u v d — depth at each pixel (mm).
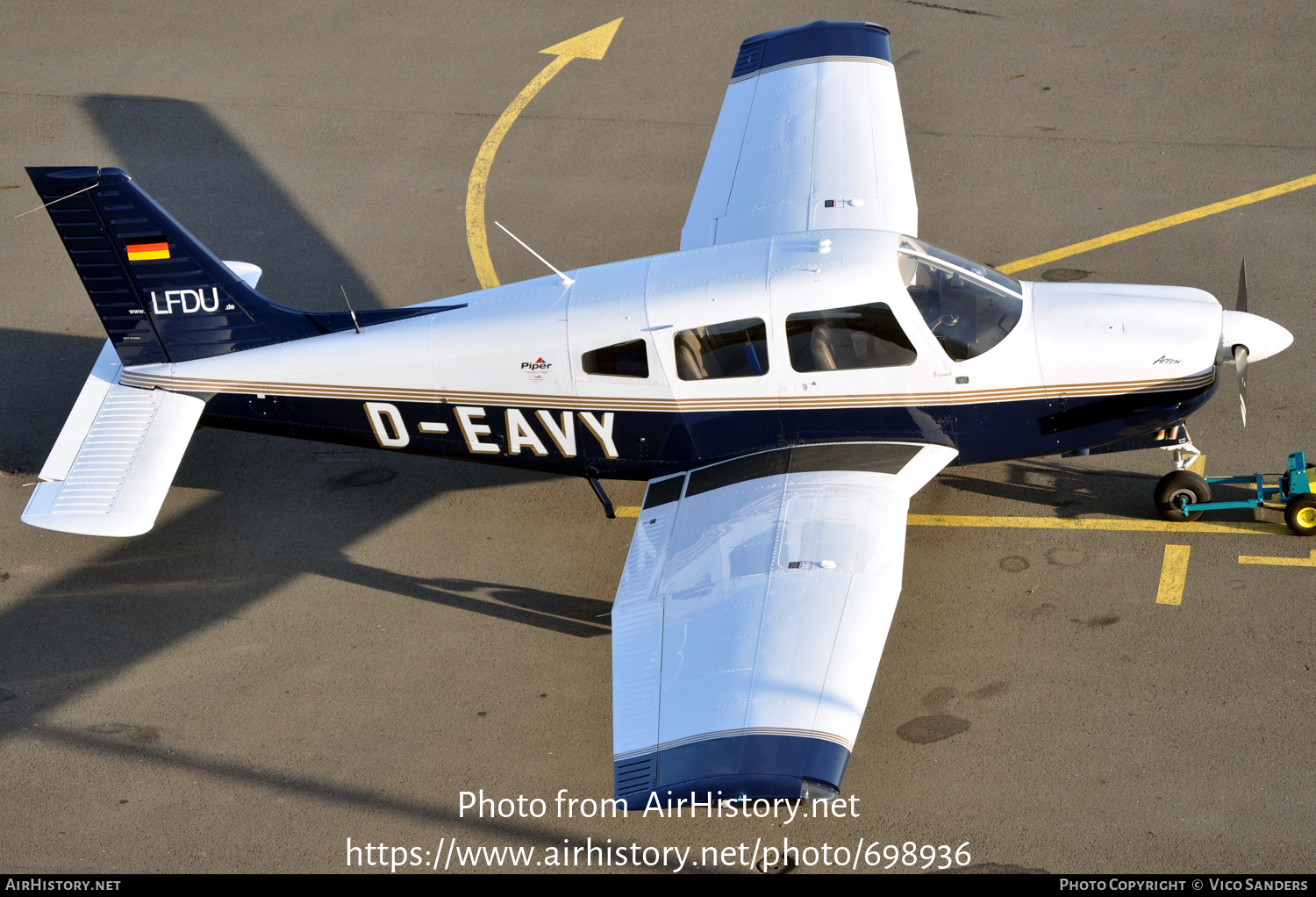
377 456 12898
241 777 9391
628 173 16891
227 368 11141
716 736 7742
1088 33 19172
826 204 12344
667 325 10266
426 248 15758
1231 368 12648
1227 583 10461
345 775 9383
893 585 8852
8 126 18312
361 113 18484
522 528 11828
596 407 10703
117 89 19203
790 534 9406
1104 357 10242
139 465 10375
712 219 12664
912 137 17094
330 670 10312
